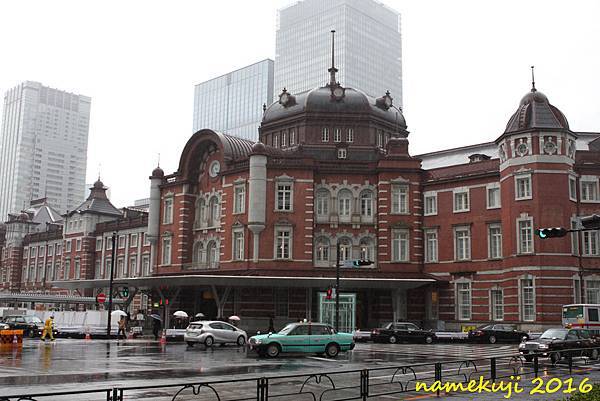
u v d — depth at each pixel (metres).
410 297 54.84
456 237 54.06
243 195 56.66
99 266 86.31
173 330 46.28
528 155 49.34
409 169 56.06
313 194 55.69
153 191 65.06
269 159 55.94
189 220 62.12
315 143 60.75
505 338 46.09
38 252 100.12
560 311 46.84
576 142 57.97
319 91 62.81
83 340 44.09
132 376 22.09
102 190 91.31
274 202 55.16
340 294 50.25
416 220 55.56
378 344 45.28
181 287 59.19
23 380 20.72
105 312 52.22
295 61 198.62
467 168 54.91
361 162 56.66
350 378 22.61
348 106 61.47
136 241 80.62
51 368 24.47
